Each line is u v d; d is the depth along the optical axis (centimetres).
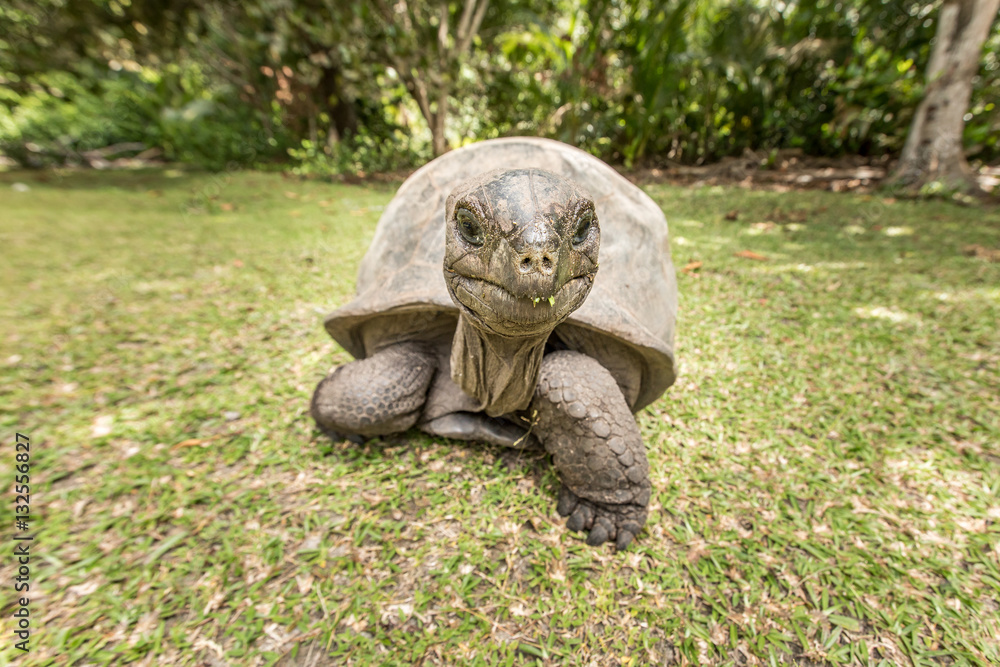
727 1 987
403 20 846
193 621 156
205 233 557
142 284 416
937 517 188
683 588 162
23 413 258
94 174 1030
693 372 280
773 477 207
